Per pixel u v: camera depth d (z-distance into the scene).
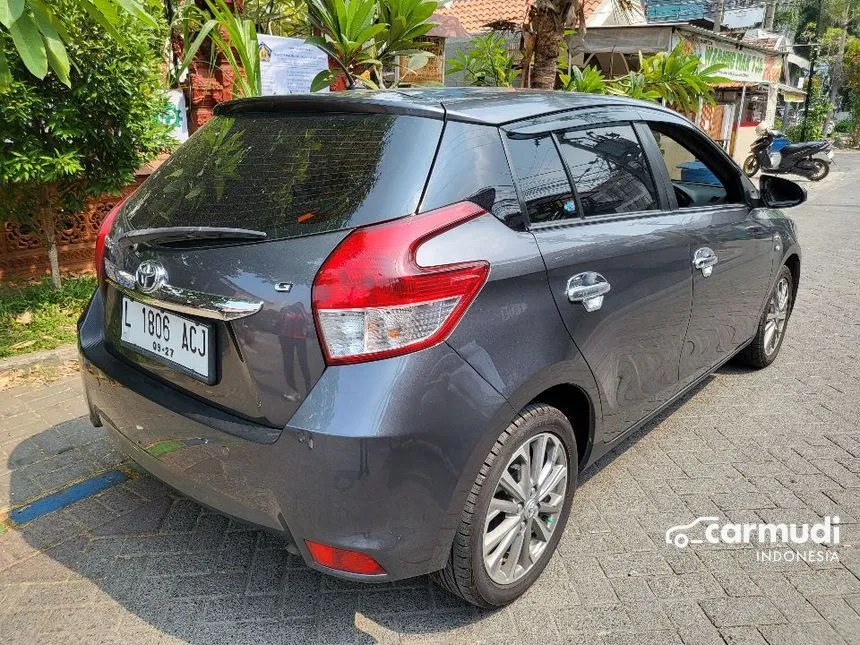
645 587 2.61
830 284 7.11
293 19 7.62
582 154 2.69
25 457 3.40
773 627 2.42
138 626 2.36
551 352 2.30
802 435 3.83
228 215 2.18
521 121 2.45
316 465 1.91
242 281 2.01
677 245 3.06
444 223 2.03
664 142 3.32
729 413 4.09
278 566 2.67
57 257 5.45
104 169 4.91
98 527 2.88
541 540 2.57
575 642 2.34
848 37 42.09
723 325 3.72
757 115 21.02
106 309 2.58
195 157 2.56
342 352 1.91
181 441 2.19
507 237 2.21
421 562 2.09
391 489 1.94
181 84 6.43
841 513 3.10
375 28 5.42
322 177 2.13
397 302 1.91
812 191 15.91
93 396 2.60
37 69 2.74
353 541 1.97
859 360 4.94
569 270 2.41
